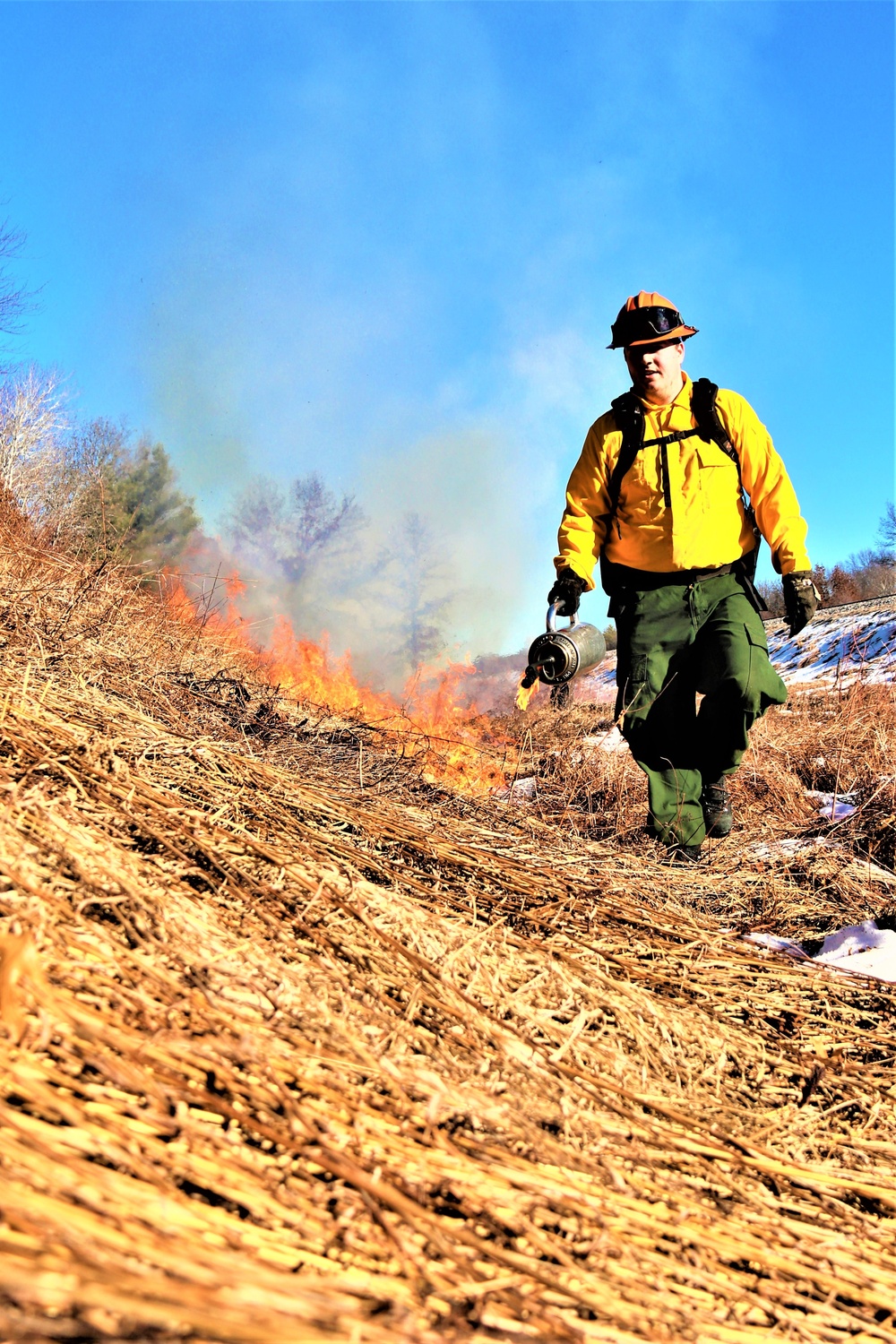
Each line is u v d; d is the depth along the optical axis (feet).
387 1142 4.59
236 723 13.28
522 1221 4.40
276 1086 4.65
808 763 18.40
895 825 14.21
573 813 15.61
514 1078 5.78
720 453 13.76
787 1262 4.81
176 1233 3.48
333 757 13.50
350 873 7.89
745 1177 5.66
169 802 7.98
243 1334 2.88
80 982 4.98
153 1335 2.90
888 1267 5.12
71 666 11.34
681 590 14.16
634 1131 5.73
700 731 14.23
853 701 20.90
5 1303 2.86
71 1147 3.80
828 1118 6.79
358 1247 3.86
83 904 5.77
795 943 10.92
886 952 10.30
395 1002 6.20
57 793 7.36
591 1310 3.98
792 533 13.64
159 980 5.29
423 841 9.75
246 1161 4.15
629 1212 4.81
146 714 11.12
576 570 14.52
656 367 13.64
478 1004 6.51
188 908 6.41
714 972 8.96
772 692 13.85
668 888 11.85
